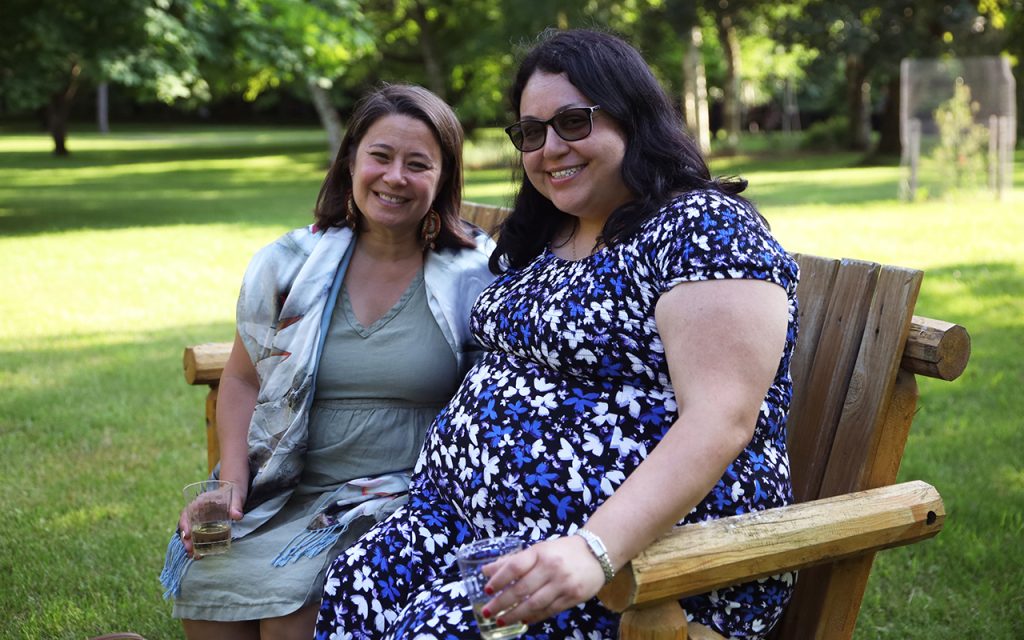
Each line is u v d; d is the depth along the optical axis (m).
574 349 2.03
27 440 4.95
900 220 12.11
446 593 2.00
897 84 24.75
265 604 2.25
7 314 7.96
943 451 4.50
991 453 4.49
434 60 29.31
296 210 15.58
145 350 6.73
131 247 11.61
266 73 19.03
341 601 2.18
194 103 19.44
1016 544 3.57
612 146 2.15
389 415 2.59
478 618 1.69
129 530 3.87
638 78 2.15
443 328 2.59
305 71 16.72
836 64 24.61
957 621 3.10
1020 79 25.09
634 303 2.00
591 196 2.19
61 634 3.10
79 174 24.66
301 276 2.59
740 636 1.96
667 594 1.67
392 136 2.54
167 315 7.87
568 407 2.03
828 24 22.80
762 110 51.75
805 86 44.28
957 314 7.02
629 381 2.02
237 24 15.38
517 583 1.65
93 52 14.27
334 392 2.59
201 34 15.25
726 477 1.95
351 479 2.58
